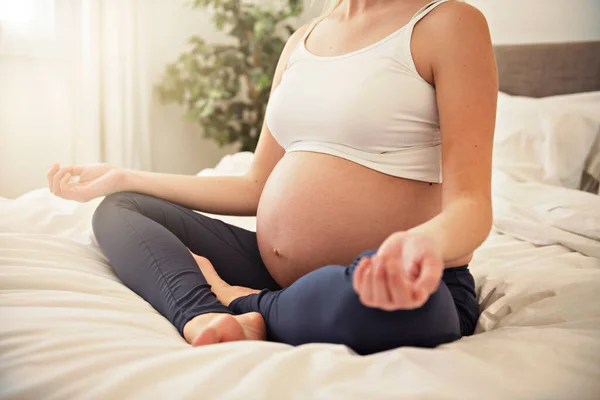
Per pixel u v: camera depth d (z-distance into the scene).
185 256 0.86
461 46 0.82
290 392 0.55
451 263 0.87
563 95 2.45
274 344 0.65
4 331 0.67
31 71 2.68
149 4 3.17
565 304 0.86
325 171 0.88
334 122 0.89
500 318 0.89
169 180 1.10
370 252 0.67
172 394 0.56
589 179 2.11
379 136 0.87
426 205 0.87
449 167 0.77
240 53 3.35
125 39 2.92
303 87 0.96
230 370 0.58
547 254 1.40
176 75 3.12
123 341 0.67
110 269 0.99
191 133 3.43
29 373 0.59
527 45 2.58
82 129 2.83
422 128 0.88
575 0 2.52
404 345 0.65
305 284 0.71
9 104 2.65
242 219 1.54
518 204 1.77
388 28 0.93
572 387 0.59
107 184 1.05
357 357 0.60
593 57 2.38
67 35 2.75
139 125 3.07
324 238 0.87
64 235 1.24
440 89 0.83
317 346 0.63
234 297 0.90
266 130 1.13
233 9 3.14
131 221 0.92
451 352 0.61
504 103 2.30
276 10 3.38
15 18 2.60
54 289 0.83
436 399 0.52
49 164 2.77
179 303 0.79
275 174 0.98
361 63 0.90
